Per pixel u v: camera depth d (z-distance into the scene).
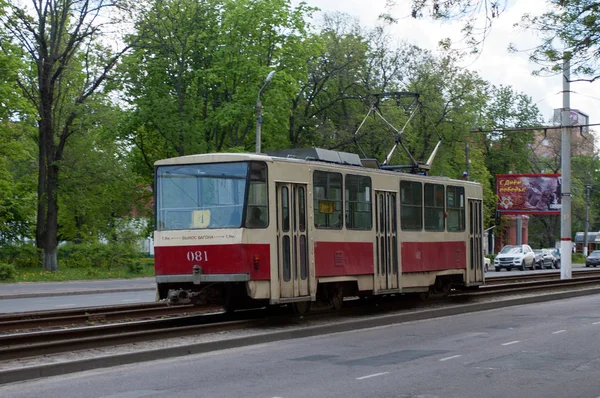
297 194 18.02
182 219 17.58
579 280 33.31
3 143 44.50
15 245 49.00
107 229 54.50
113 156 52.22
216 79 44.09
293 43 46.03
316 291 18.92
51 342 13.28
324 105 52.66
